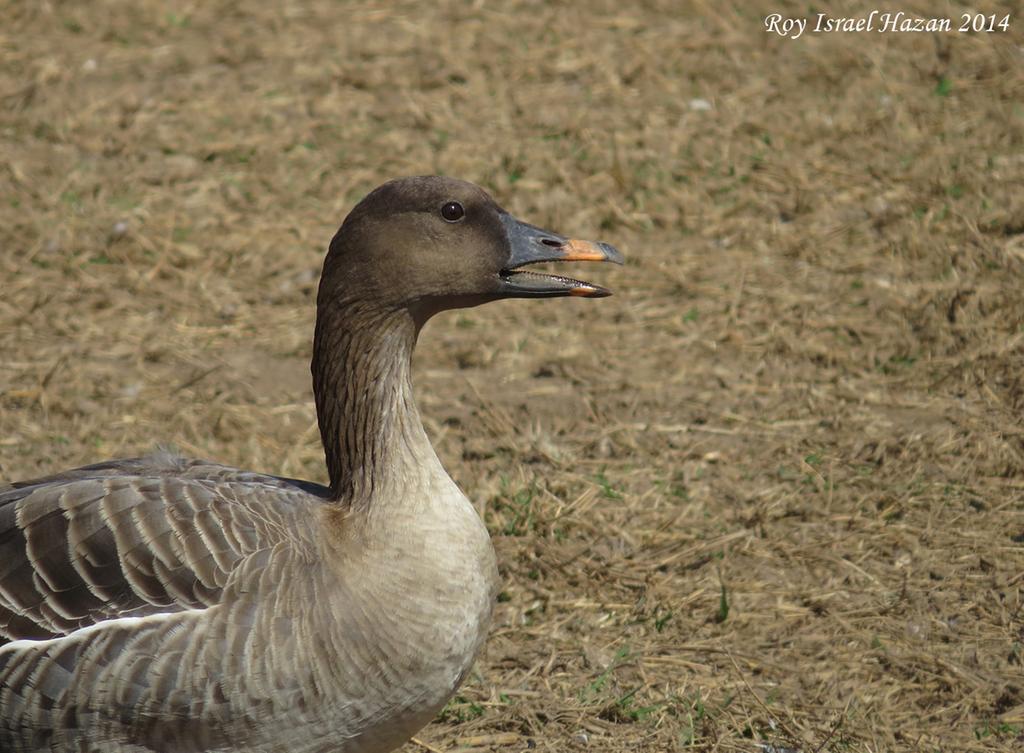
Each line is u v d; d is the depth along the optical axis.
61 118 18.00
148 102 18.47
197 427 12.30
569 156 17.22
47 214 15.77
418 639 6.82
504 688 9.11
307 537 6.91
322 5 21.88
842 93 18.70
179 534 6.76
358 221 7.37
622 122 18.05
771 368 13.25
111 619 6.62
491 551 7.32
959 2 21.14
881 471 11.48
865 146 17.33
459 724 8.80
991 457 11.54
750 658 9.38
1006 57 19.36
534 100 18.70
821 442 11.98
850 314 14.07
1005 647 9.35
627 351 13.69
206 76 19.34
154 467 7.60
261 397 12.88
